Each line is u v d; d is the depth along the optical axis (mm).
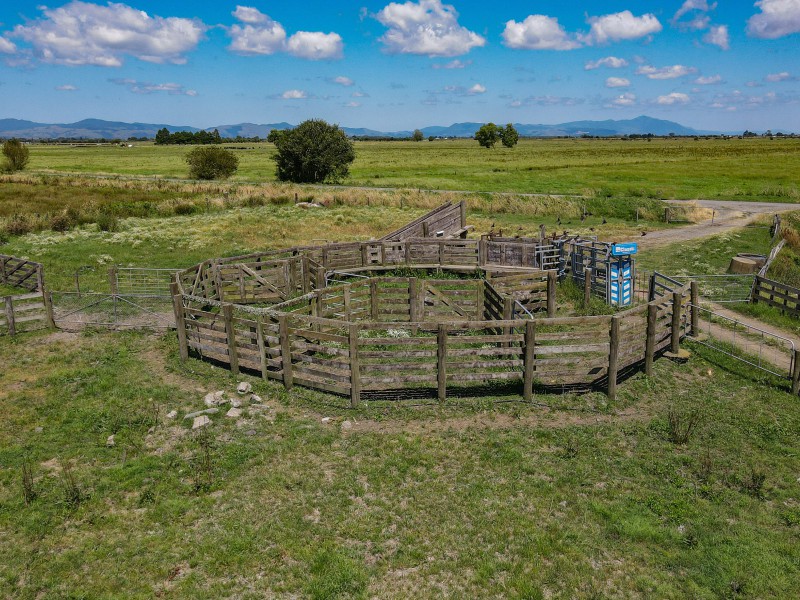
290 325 17062
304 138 73750
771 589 8508
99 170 93500
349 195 56281
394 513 10172
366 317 20875
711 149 135000
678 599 8297
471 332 19797
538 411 13984
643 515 10148
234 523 9852
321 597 8234
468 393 14758
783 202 54125
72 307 22469
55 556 9078
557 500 10547
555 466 11641
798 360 14836
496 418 13641
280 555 9117
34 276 26531
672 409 14109
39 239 36281
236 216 46031
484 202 52531
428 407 14086
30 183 67938
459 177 79625
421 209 51688
